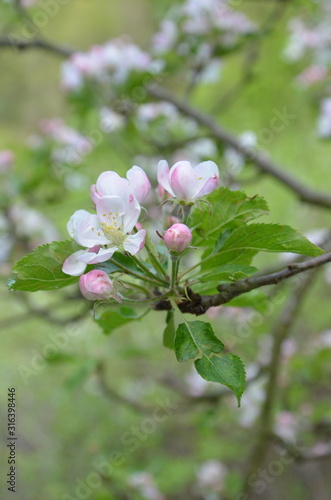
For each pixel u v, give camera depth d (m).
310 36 1.85
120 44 1.56
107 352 2.07
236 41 1.55
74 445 2.18
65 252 0.78
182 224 0.78
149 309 0.84
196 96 2.93
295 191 1.45
